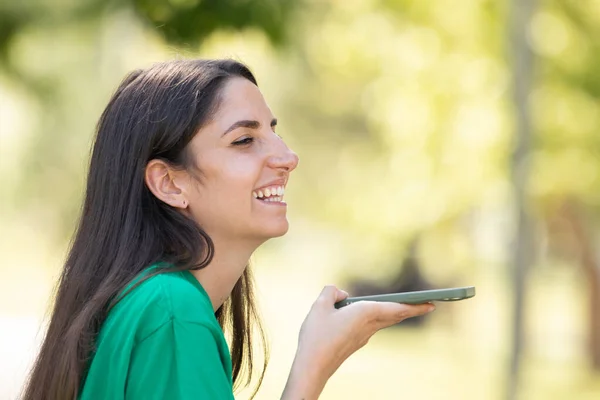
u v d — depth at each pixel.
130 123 2.80
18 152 19.53
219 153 2.76
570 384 18.47
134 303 2.56
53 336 2.74
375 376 18.84
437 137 14.95
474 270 17.75
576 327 26.81
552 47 14.42
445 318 25.83
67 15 9.02
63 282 2.82
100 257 2.75
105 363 2.54
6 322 20.06
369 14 14.88
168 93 2.79
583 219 20.47
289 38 7.77
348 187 17.66
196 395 2.48
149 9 7.17
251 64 8.81
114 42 10.06
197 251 2.72
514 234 14.27
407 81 14.87
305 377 2.76
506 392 14.60
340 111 26.39
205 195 2.77
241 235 2.80
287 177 2.85
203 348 2.53
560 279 26.95
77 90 12.79
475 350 22.80
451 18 14.58
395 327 26.81
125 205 2.77
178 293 2.57
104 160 2.83
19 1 8.83
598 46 14.60
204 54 7.33
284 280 36.19
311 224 32.34
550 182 15.73
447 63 14.63
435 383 18.11
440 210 15.79
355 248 19.34
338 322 2.83
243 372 3.17
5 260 32.03
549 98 15.02
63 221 20.34
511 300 14.46
